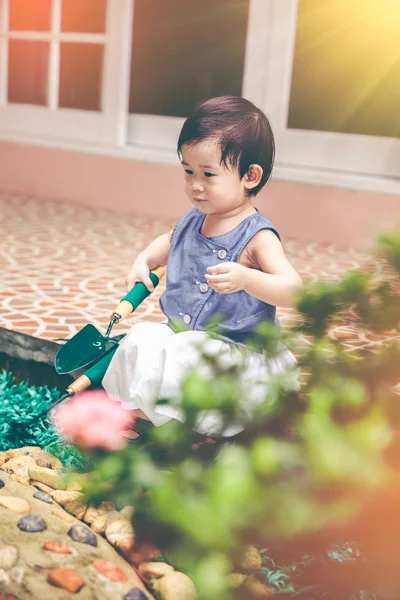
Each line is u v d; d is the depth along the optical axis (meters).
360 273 1.35
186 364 2.30
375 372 1.34
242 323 2.46
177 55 9.33
